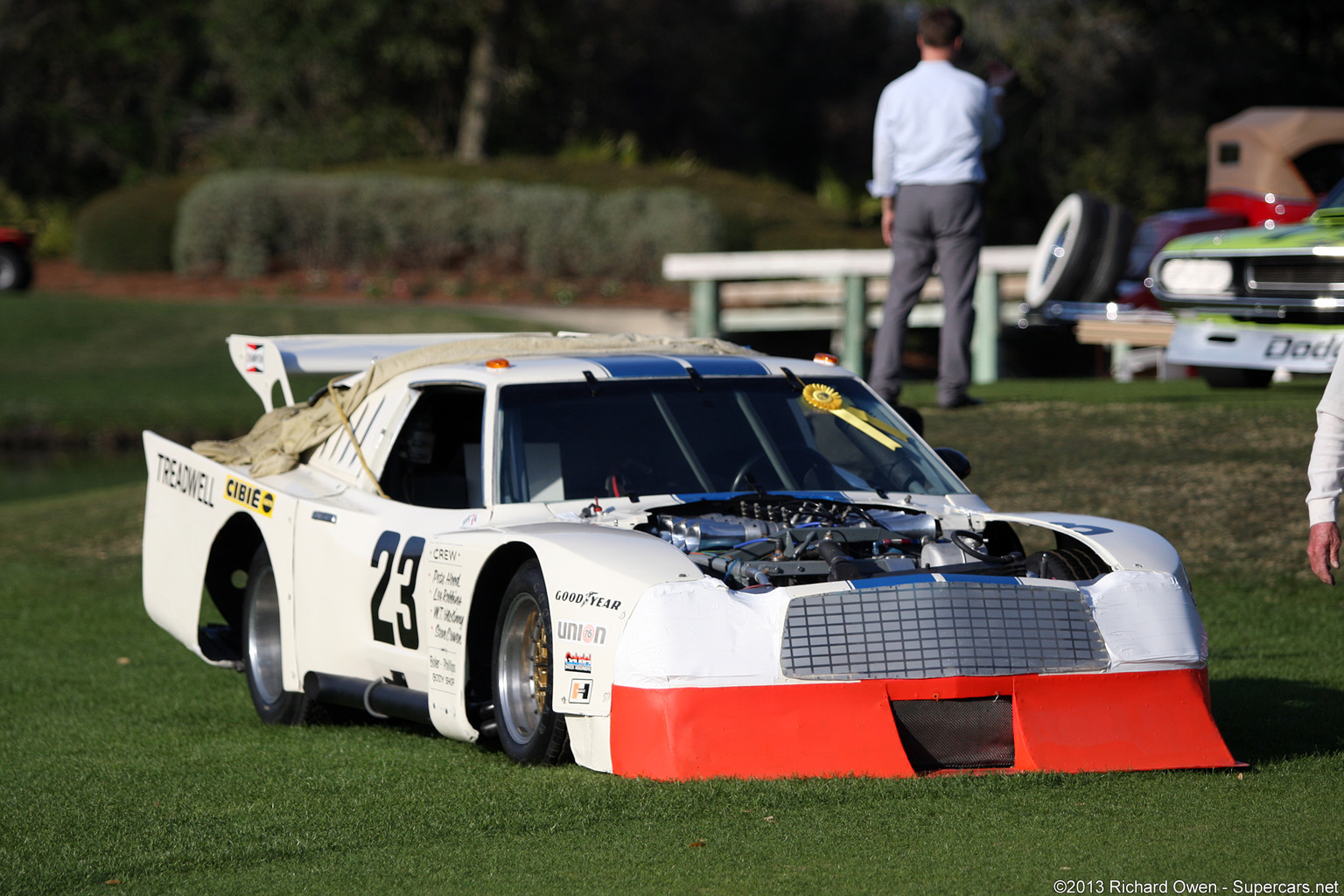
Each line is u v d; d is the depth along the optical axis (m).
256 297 140.88
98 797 20.28
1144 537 20.22
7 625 38.22
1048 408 47.97
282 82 174.75
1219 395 50.09
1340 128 81.31
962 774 18.23
